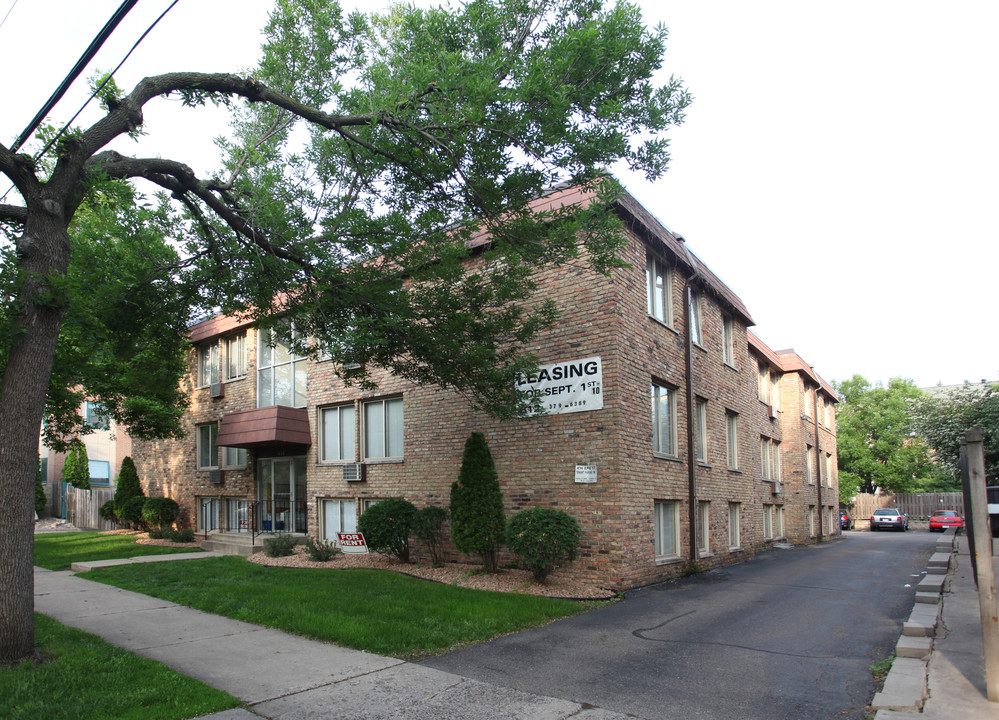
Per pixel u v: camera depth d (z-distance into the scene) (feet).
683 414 48.73
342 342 32.94
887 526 135.33
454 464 46.26
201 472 71.97
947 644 23.63
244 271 33.86
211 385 70.28
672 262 49.60
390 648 24.77
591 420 39.96
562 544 36.50
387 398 52.08
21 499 21.75
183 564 46.03
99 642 25.23
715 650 25.05
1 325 22.33
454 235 32.81
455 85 25.61
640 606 33.78
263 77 32.35
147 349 44.75
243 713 18.38
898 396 162.20
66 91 23.81
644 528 41.01
